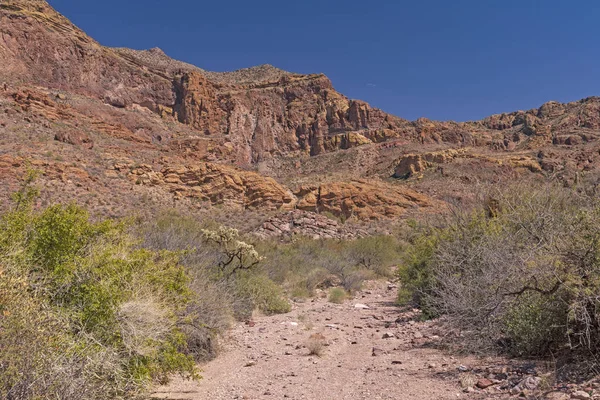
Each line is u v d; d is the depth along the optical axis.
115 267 4.75
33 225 4.61
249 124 148.50
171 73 149.62
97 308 4.28
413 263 12.00
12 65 103.88
